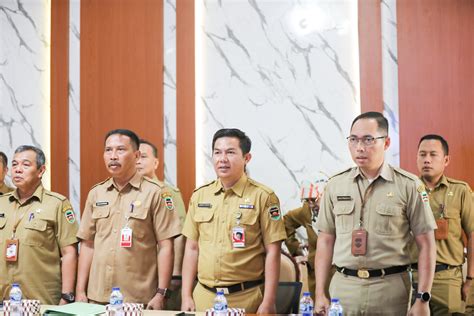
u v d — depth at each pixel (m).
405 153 5.25
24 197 4.19
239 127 5.50
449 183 4.37
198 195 3.83
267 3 5.53
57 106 5.70
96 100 5.65
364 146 3.35
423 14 5.29
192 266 3.75
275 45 5.50
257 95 5.49
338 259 3.43
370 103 5.32
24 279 4.00
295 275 4.33
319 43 5.45
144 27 5.62
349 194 3.45
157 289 3.81
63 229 4.11
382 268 3.30
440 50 5.26
